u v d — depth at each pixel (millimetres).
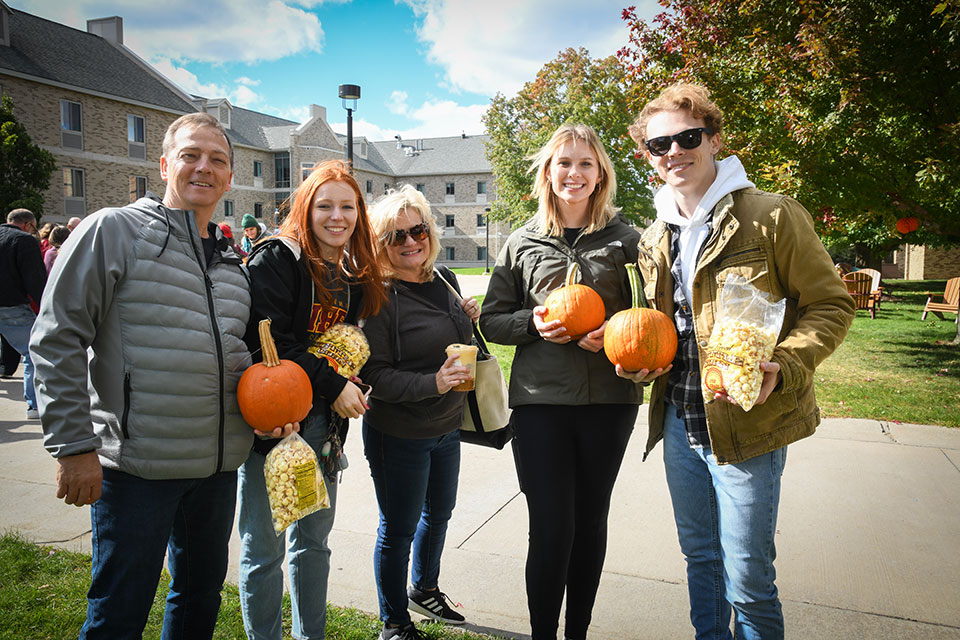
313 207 2451
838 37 7270
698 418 2322
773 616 2109
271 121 52250
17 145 24031
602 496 2668
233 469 2191
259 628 2434
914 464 4914
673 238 2471
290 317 2402
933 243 18344
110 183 32500
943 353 10156
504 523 4059
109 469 1967
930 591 3098
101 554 1975
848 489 4434
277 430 2139
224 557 2291
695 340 2355
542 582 2520
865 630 2787
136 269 1955
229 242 2346
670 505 4234
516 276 2934
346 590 3293
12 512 4176
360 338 2498
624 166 22094
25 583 3188
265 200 48531
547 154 2748
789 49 7676
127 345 1941
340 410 2326
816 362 2012
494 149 25688
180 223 2080
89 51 33094
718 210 2230
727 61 8562
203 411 2057
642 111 2492
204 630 2281
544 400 2613
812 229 2145
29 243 6508
